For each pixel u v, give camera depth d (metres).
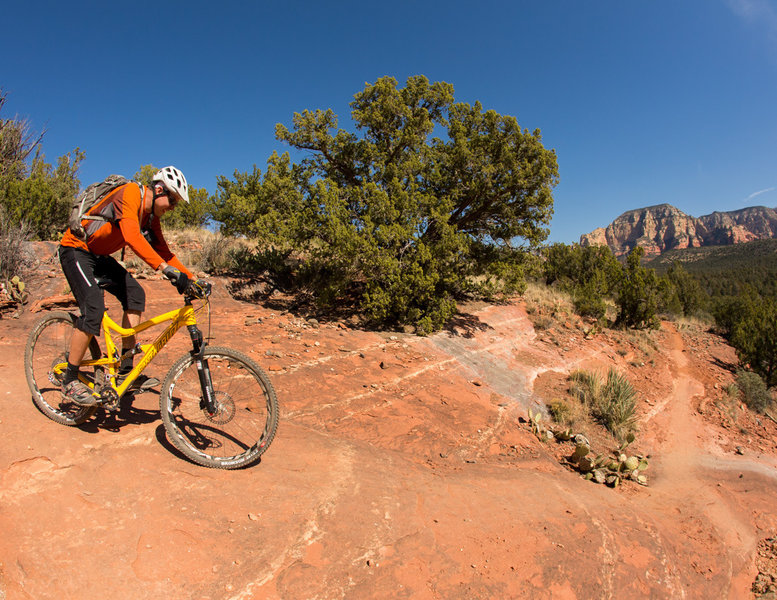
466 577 2.77
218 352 3.04
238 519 2.68
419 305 9.90
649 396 9.98
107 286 3.12
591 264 20.19
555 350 10.80
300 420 4.69
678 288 24.72
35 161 12.03
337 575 2.49
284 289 10.63
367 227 8.83
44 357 3.33
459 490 3.98
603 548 3.57
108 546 2.26
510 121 9.77
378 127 10.24
